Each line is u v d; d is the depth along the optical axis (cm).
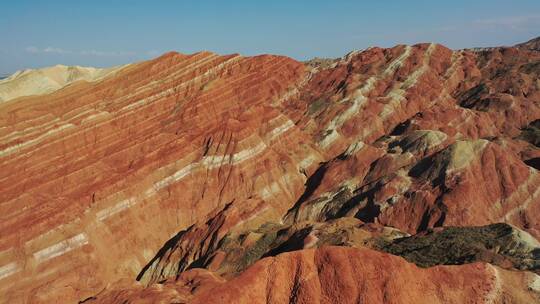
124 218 7381
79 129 8962
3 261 6291
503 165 7356
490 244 5247
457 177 7088
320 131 10594
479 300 3825
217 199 8094
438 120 10344
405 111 11544
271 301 3778
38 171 7962
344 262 3853
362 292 3728
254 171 8344
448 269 3947
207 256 6469
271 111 9794
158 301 4562
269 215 7306
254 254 6125
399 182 7312
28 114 8825
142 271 7075
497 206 7019
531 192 7156
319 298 3750
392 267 3825
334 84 12862
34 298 6034
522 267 4606
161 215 7775
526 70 13388
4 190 7519
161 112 10238
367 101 11388
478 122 10538
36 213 6881
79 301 6216
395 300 3700
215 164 8419
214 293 3759
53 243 6506
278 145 9306
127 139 9156
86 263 6519
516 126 11038
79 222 6825
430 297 3806
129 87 10525
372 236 5766
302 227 6347
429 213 6756
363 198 7356
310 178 8756
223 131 8744
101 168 8162
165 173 8138
